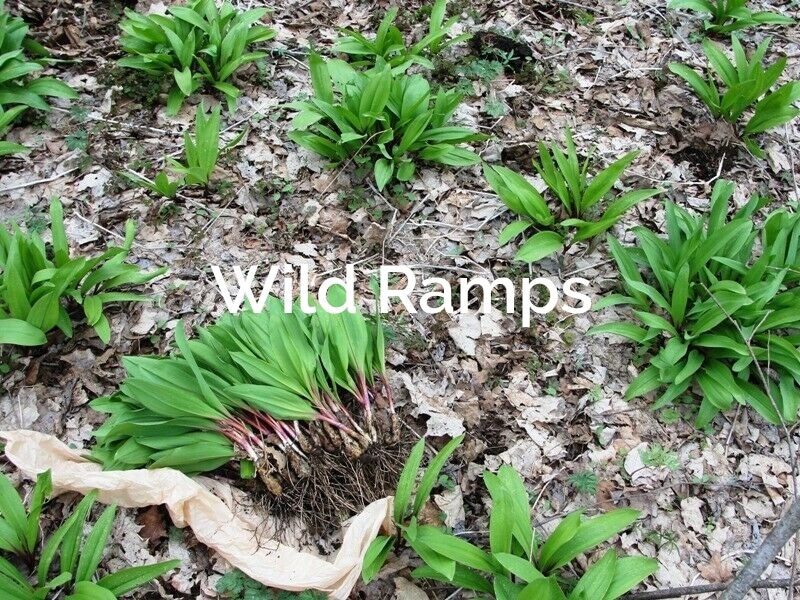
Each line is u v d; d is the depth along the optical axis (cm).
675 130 138
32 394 101
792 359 104
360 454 93
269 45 145
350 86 126
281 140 131
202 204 123
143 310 110
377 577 90
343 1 156
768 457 104
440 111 127
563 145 135
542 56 148
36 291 101
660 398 105
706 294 109
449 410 104
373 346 104
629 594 88
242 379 96
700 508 99
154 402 89
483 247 122
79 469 91
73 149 126
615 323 109
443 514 94
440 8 141
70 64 137
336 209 124
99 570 87
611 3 160
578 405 107
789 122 143
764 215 129
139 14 138
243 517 90
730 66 138
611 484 100
